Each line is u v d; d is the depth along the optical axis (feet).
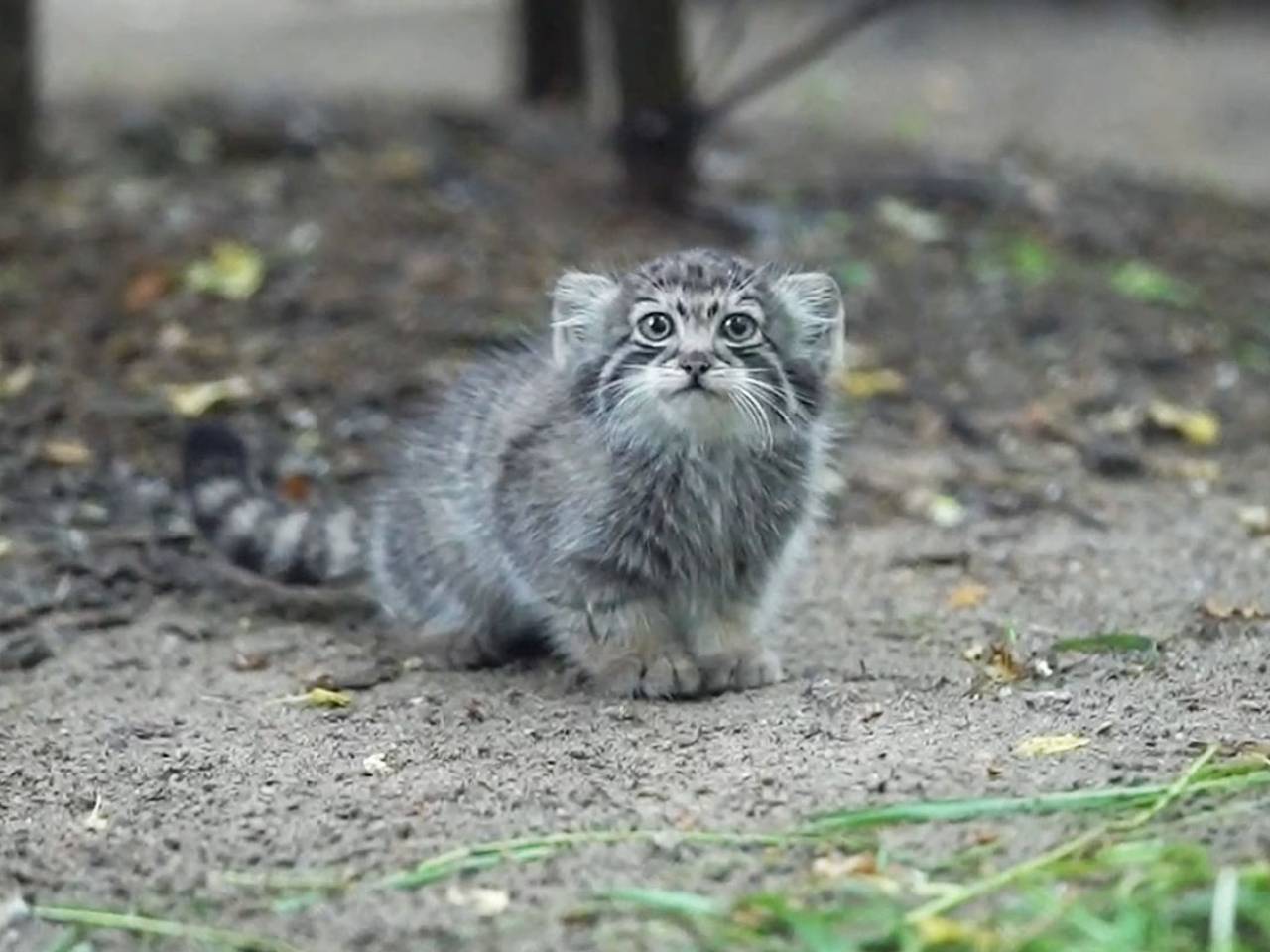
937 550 39.55
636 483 31.76
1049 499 42.57
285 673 33.78
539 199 56.90
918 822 24.18
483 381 35.60
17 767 28.94
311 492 41.27
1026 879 22.18
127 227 52.75
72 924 23.15
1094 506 42.37
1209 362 50.96
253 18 94.94
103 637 35.58
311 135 60.64
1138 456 44.65
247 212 54.34
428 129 62.80
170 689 32.94
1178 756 26.23
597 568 32.19
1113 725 27.94
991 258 56.18
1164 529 40.96
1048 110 81.41
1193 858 22.20
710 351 31.01
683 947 21.36
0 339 46.70
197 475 37.70
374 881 23.66
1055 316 52.29
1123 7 98.68
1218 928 20.58
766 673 31.89
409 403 44.91
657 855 23.82
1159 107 82.84
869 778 25.81
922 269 54.90
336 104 65.57
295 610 37.04
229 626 36.24
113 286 49.57
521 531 32.71
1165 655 31.99
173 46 86.07
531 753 28.40
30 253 51.13
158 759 28.99
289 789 27.20
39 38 61.21
